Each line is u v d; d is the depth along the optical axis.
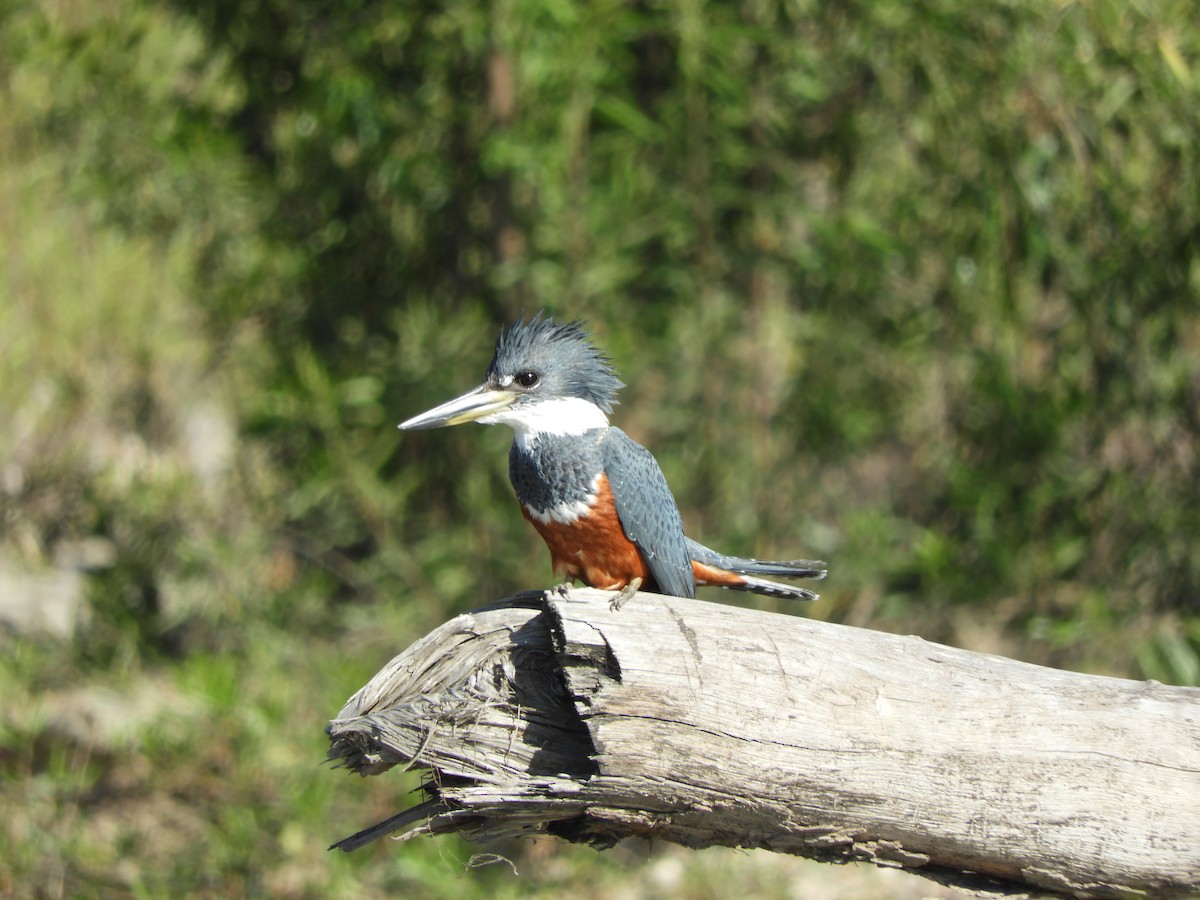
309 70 12.43
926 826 5.49
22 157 13.57
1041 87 11.17
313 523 13.20
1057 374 11.92
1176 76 10.40
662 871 12.20
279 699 11.74
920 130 11.84
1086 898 5.58
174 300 14.02
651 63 12.27
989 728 5.51
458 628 5.68
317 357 12.92
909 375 12.88
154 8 13.12
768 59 11.99
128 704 13.34
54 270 13.55
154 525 13.17
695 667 5.41
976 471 12.18
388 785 11.86
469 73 12.30
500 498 12.38
